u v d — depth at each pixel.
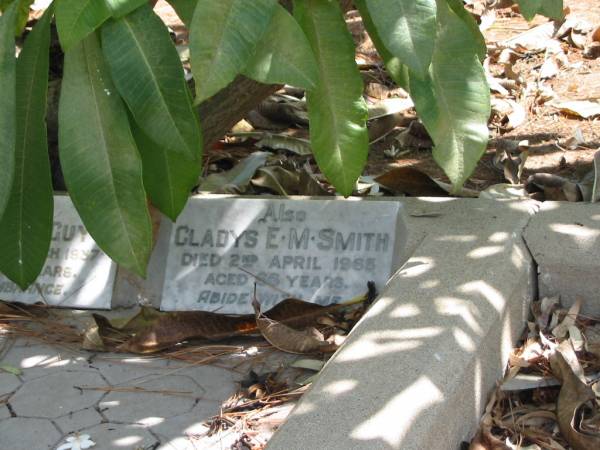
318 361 1.63
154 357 1.68
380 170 2.19
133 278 1.82
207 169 2.18
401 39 1.30
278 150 2.28
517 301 1.62
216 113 1.89
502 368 1.57
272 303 1.76
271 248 1.80
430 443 1.30
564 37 2.78
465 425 1.43
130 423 1.51
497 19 2.99
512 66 2.65
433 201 1.83
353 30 2.88
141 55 1.38
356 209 1.79
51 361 1.67
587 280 1.66
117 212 1.43
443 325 1.48
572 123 2.33
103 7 1.33
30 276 1.52
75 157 1.42
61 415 1.53
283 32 1.37
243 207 1.82
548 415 1.49
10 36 1.38
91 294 1.82
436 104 1.42
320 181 2.12
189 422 1.51
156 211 1.82
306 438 1.27
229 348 1.69
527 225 1.73
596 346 1.58
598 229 1.70
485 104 1.42
